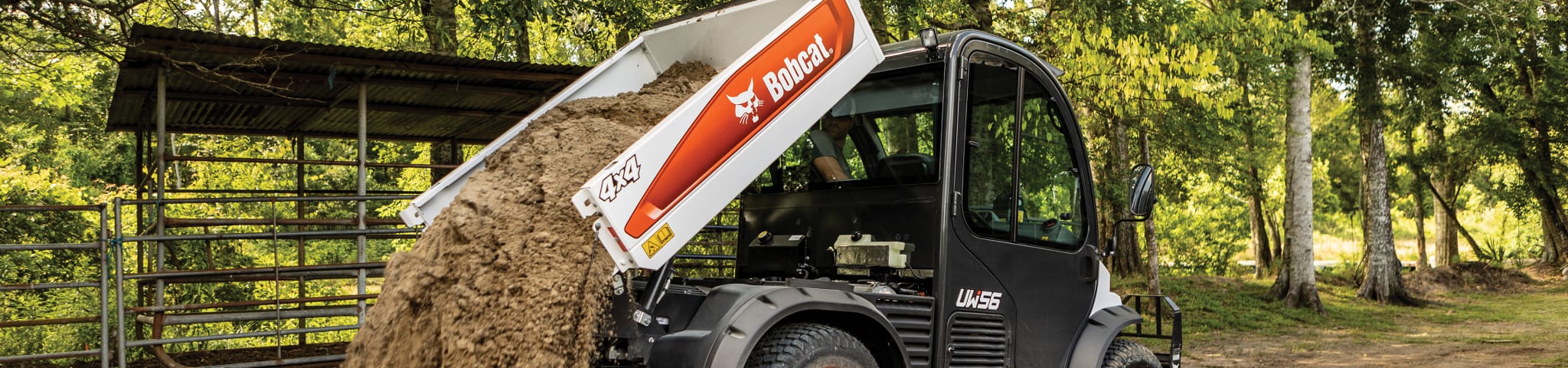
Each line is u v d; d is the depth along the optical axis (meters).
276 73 7.48
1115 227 5.85
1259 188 27.02
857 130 5.16
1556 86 24.89
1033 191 5.34
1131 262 21.59
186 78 7.55
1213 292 20.56
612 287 3.80
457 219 4.10
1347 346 14.43
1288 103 19.59
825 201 5.20
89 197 15.06
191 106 8.66
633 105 4.82
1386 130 24.72
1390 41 21.53
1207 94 14.38
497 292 3.78
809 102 4.43
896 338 4.36
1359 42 21.22
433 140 11.15
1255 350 13.87
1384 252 21.84
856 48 4.69
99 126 19.25
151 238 6.73
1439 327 17.48
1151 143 17.98
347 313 7.69
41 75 13.70
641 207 3.77
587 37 11.06
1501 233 40.31
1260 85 16.34
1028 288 5.20
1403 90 22.47
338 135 10.66
